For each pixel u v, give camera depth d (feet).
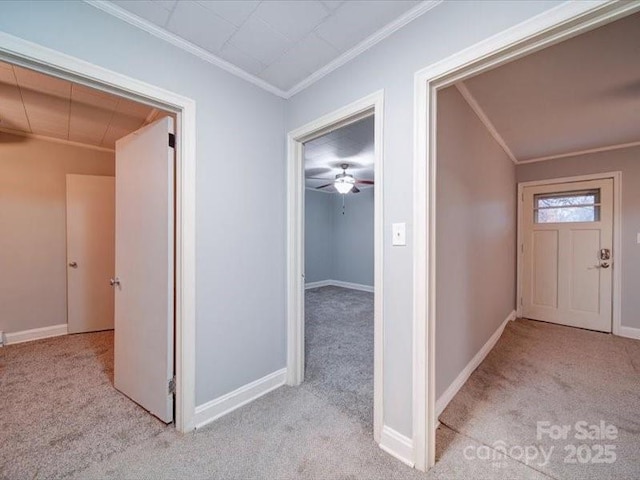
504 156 11.61
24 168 10.38
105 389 7.14
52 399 6.70
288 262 7.41
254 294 6.76
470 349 8.00
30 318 10.49
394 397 5.06
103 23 4.56
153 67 5.08
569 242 12.41
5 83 6.77
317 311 15.15
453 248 6.75
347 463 4.83
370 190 21.20
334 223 23.45
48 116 8.76
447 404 6.51
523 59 5.90
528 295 13.42
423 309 4.60
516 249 13.62
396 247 4.98
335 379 7.73
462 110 7.11
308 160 13.92
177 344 5.64
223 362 6.18
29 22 3.95
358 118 5.93
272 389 7.16
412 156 4.74
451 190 6.54
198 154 5.68
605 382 7.55
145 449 5.14
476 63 4.08
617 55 5.77
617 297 11.29
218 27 5.06
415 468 4.73
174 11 4.69
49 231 10.85
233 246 6.31
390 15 4.78
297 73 6.44
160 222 5.83
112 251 11.75
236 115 6.31
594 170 11.77
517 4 3.66
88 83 4.57
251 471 4.67
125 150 6.77
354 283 22.16
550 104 7.91
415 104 4.65
